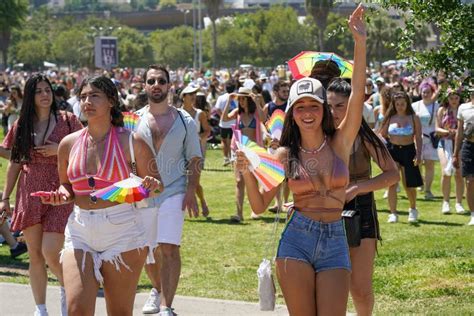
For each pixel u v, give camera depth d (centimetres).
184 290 1666
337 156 1046
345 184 1044
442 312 1417
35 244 1375
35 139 1366
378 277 1706
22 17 17525
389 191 2453
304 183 1036
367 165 1202
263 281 1075
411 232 2292
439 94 1641
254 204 1071
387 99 2792
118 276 1077
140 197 1036
